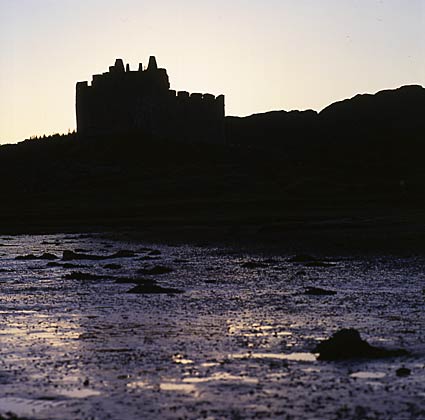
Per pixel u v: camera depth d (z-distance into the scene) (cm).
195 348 3519
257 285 6144
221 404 2577
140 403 2608
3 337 3891
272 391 2733
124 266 8294
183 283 6400
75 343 3694
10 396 2733
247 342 3644
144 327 4131
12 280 6944
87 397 2705
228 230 15188
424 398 2609
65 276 7062
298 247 10456
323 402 2577
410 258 8238
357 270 7162
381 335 3778
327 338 3706
